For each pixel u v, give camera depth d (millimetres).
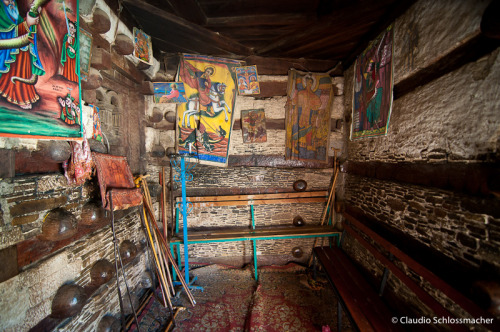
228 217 4945
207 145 4656
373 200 3586
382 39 3264
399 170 2957
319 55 4598
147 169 4285
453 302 2031
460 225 2025
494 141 1737
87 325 2500
